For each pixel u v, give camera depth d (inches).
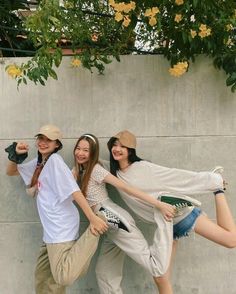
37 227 81.9
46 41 72.6
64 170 67.7
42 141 71.2
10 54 92.0
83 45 79.7
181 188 71.8
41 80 73.5
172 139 81.1
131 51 84.5
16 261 81.9
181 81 80.7
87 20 80.8
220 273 82.0
